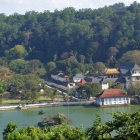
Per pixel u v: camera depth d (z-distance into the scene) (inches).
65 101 6565.0
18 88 7298.2
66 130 2231.8
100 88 7032.5
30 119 5270.7
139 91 6668.3
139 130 1910.7
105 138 2047.2
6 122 5073.8
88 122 4918.8
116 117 2043.6
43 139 2293.3
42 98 7130.9
